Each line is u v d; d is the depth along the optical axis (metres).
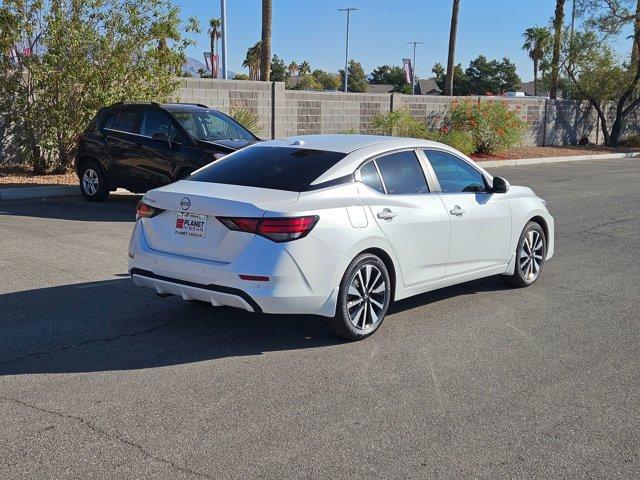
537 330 6.60
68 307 6.75
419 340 6.20
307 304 5.53
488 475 3.98
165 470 3.90
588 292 8.01
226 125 12.95
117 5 15.23
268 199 5.53
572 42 34.56
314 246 5.48
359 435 4.39
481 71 93.44
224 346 5.85
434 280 6.70
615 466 4.13
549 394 5.14
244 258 5.37
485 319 6.88
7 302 6.85
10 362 5.36
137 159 12.43
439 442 4.35
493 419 4.70
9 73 14.99
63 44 14.62
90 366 5.33
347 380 5.25
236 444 4.22
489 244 7.31
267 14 24.91
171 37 15.81
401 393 5.05
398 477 3.92
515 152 28.84
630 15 33.81
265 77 25.45
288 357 5.66
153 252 5.88
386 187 6.29
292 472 3.93
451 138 24.34
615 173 22.77
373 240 5.92
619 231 12.02
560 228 12.22
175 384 5.05
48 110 14.95
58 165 15.78
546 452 4.27
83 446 4.13
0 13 14.41
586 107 35.41
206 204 5.55
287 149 6.47
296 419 4.58
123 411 4.59
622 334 6.55
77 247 9.27
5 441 4.16
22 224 10.75
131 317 6.51
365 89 96.62
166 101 16.55
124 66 15.40
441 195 6.74
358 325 6.02
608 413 4.85
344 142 6.54
